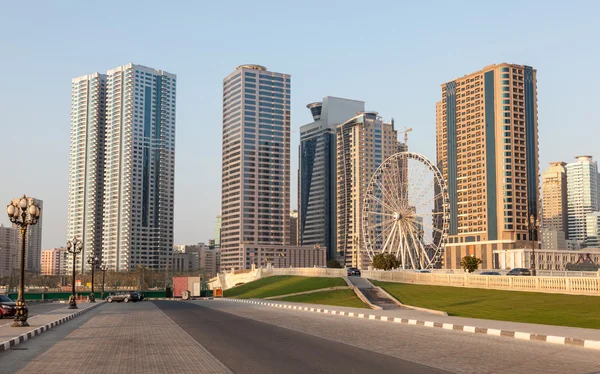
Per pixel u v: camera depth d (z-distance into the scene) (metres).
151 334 29.91
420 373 16.62
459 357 20.12
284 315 46.31
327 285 87.94
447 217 115.25
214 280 188.50
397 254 117.19
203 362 19.22
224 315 46.59
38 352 22.47
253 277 149.00
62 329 33.97
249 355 20.92
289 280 109.38
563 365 18.20
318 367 17.91
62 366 18.62
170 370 17.56
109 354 21.61
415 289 69.94
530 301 46.19
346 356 20.50
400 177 123.62
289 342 25.36
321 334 29.14
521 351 21.77
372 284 81.62
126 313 52.03
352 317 43.38
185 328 33.62
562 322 32.50
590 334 25.88
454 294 59.62
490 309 43.31
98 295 132.75
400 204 118.31
